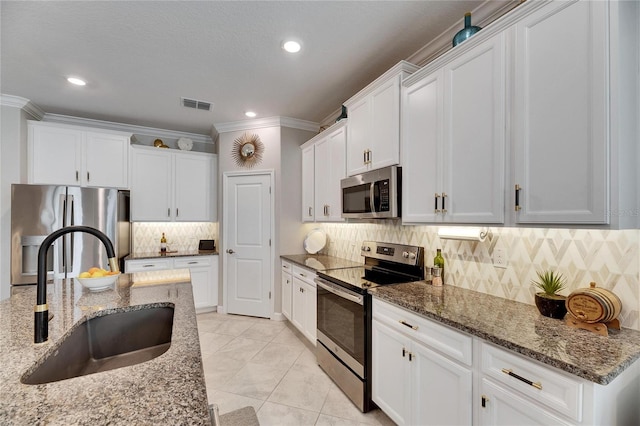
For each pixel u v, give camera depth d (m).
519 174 1.32
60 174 3.32
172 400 0.68
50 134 3.29
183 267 3.88
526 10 1.29
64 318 1.25
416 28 1.97
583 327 1.23
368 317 1.96
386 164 2.14
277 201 3.75
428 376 1.50
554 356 1.00
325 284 2.41
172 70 2.52
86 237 3.17
